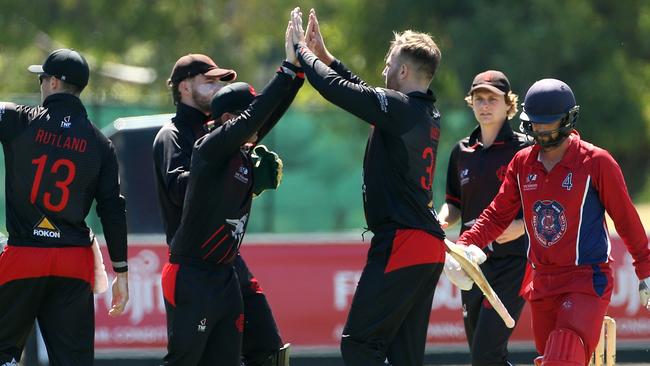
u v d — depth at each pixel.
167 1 88.94
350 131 60.03
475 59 68.44
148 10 88.44
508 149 26.42
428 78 21.81
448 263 22.45
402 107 20.89
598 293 21.03
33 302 22.41
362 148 60.19
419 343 22.23
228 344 22.31
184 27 89.50
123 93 91.88
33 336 35.88
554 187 21.28
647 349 37.25
